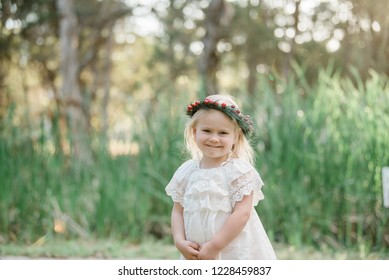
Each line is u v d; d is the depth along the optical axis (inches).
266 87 209.9
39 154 204.5
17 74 425.7
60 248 183.2
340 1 270.4
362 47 254.1
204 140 93.4
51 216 201.9
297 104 203.6
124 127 222.2
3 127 208.5
